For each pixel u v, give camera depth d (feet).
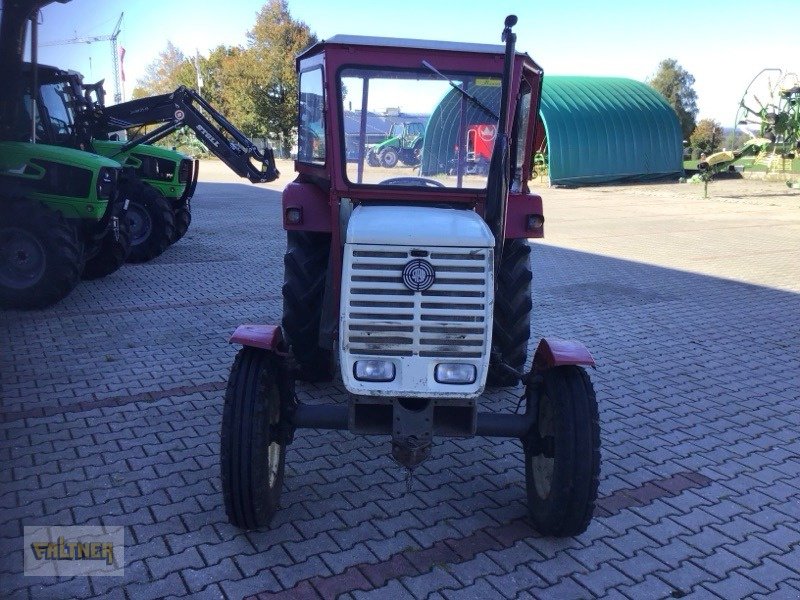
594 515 13.38
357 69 14.19
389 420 11.94
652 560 12.03
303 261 17.65
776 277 35.06
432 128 14.37
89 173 26.21
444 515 13.24
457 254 11.38
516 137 15.97
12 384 18.57
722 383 20.47
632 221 56.49
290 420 12.72
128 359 20.68
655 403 18.94
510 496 14.02
